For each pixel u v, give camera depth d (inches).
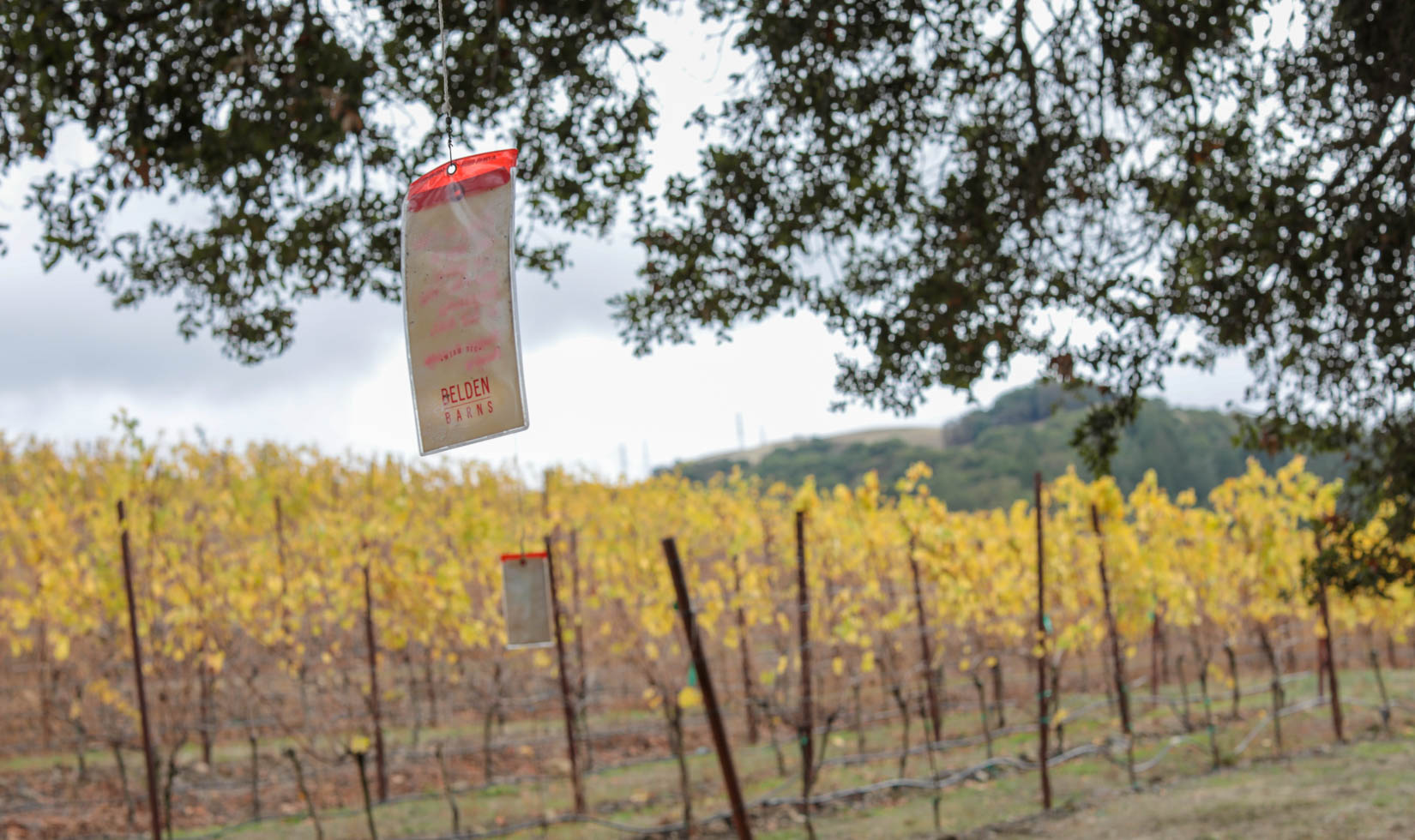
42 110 146.2
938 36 185.5
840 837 262.7
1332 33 174.4
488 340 73.2
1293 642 433.7
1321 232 175.8
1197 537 384.8
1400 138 164.7
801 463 2034.9
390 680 404.2
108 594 293.4
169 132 154.4
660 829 270.8
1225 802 272.5
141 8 145.6
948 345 189.9
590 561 407.2
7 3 141.1
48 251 160.1
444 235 75.5
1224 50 174.9
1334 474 225.0
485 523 352.8
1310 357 184.9
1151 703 432.8
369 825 259.9
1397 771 298.7
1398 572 175.0
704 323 204.5
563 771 341.7
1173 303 187.9
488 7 165.2
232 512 389.7
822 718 348.8
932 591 406.0
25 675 357.4
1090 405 191.5
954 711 424.5
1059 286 192.5
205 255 191.6
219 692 368.5
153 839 235.6
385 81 176.1
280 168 176.2
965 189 191.9
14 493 473.4
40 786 317.7
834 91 188.2
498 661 388.5
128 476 327.0
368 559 329.4
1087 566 363.3
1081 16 181.9
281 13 142.0
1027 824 268.8
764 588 361.7
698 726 398.9
